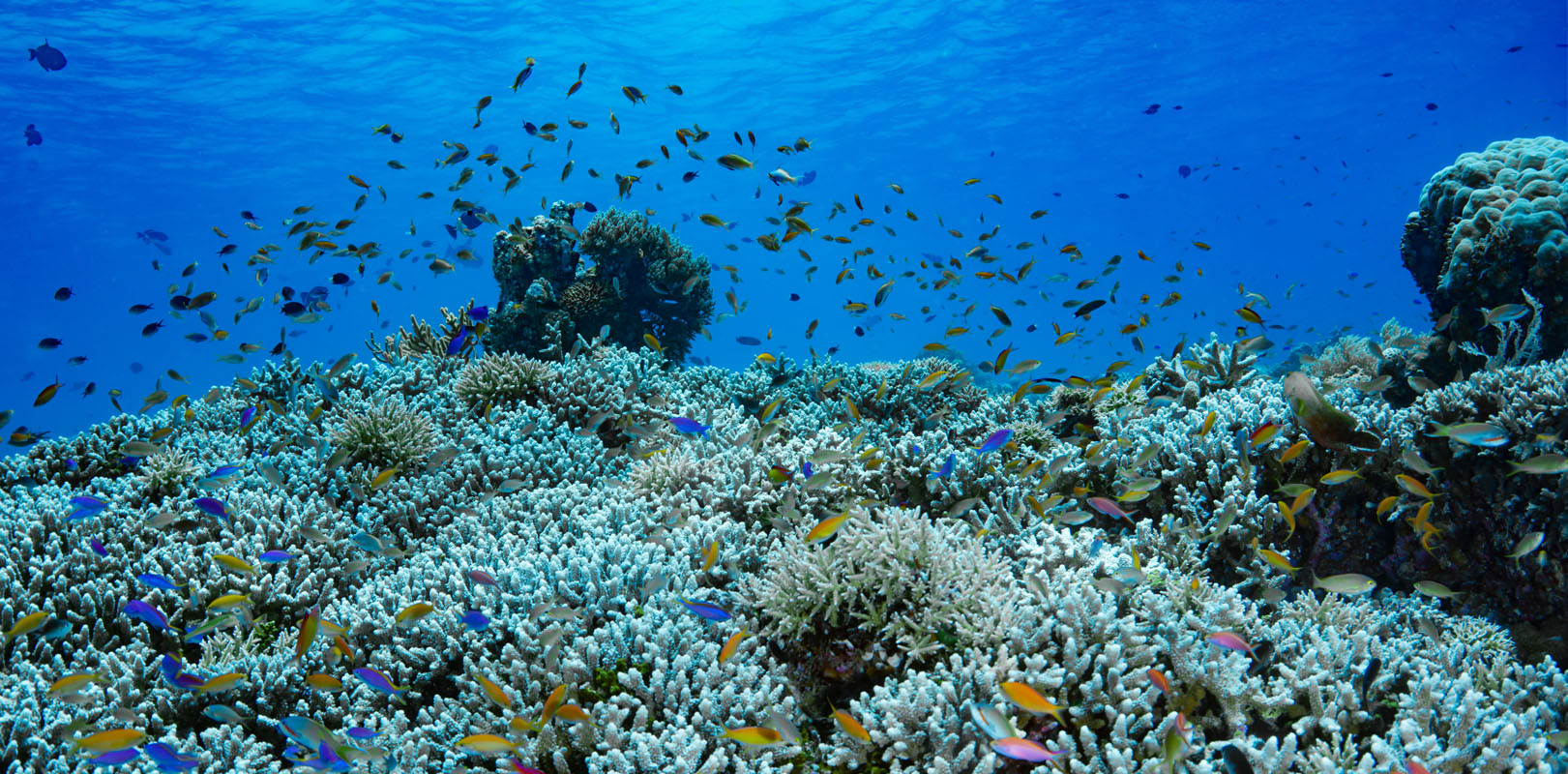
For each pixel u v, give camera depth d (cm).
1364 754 312
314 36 3303
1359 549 503
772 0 3347
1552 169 829
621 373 808
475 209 940
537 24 3475
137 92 3691
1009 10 3631
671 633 383
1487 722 308
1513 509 470
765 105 4981
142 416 739
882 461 570
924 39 3903
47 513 539
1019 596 370
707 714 344
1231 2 3738
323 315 859
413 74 3919
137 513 558
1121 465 555
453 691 402
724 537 476
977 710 247
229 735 371
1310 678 324
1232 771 275
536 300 1215
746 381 852
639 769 331
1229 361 720
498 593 425
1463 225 849
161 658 397
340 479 609
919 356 939
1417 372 863
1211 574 489
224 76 3628
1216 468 511
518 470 622
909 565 376
